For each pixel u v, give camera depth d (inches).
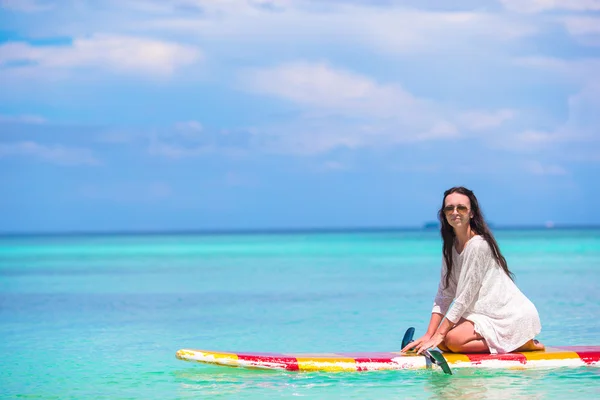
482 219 289.0
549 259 1262.3
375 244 2600.9
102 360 338.0
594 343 364.8
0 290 786.2
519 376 274.2
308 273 1003.3
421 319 483.2
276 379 275.6
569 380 267.7
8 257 1820.9
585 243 2268.7
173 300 651.5
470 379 270.4
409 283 792.9
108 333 438.3
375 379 272.5
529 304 292.8
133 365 323.3
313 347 372.5
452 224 287.7
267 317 509.7
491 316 289.9
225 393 257.0
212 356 288.0
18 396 261.7
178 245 3024.1
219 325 469.7
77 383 283.0
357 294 671.1
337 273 991.6
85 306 608.1
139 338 414.6
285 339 402.0
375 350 361.4
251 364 289.0
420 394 251.0
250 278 923.4
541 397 245.4
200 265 1300.4
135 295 709.9
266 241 3592.5
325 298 639.8
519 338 289.9
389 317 495.8
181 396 255.4
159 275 1025.5
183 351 289.1
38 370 312.5
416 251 1841.8
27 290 784.9
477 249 284.5
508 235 3853.3
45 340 410.3
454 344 291.7
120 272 1116.5
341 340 395.2
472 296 287.1
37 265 1386.6
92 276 1026.7
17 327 471.5
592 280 786.2
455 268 294.7
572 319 458.0
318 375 280.4
